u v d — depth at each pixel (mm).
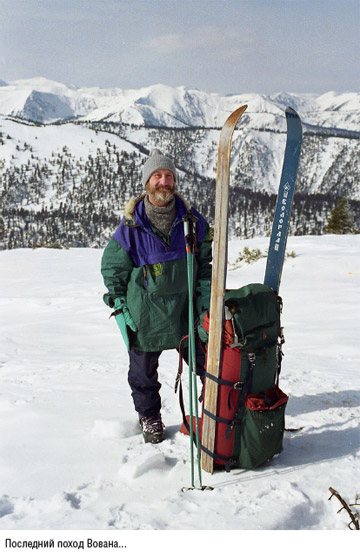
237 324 2363
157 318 2670
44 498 2199
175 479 2357
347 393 3393
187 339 2705
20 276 13031
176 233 2641
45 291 10430
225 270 2262
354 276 9938
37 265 15211
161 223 2617
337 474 2322
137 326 2682
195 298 2781
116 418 3084
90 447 2715
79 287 10844
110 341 5867
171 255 2631
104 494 2227
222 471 2449
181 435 2840
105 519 1992
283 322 6336
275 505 2062
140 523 1957
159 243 2621
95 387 3854
